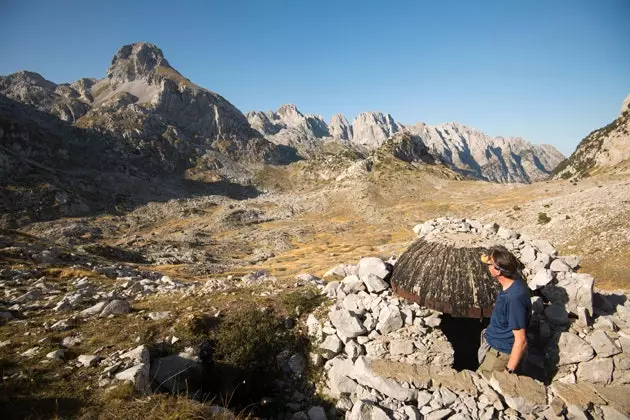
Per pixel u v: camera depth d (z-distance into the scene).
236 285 14.84
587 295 8.74
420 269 9.23
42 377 6.59
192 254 74.38
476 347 9.16
